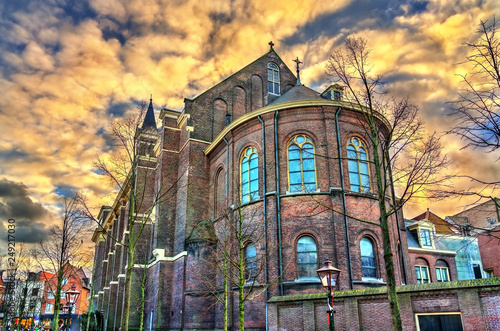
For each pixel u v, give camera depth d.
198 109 35.38
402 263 26.95
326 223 24.20
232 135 30.14
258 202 26.27
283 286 23.38
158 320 30.22
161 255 32.28
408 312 15.27
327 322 17.95
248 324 24.34
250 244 26.33
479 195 12.62
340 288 22.78
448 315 14.31
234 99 37.38
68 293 28.50
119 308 38.97
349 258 23.41
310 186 25.36
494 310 13.19
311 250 24.06
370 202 25.41
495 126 12.38
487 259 37.59
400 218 28.45
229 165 29.70
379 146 27.09
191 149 33.84
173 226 33.84
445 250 40.03
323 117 26.56
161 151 36.09
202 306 28.23
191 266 29.48
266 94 39.00
